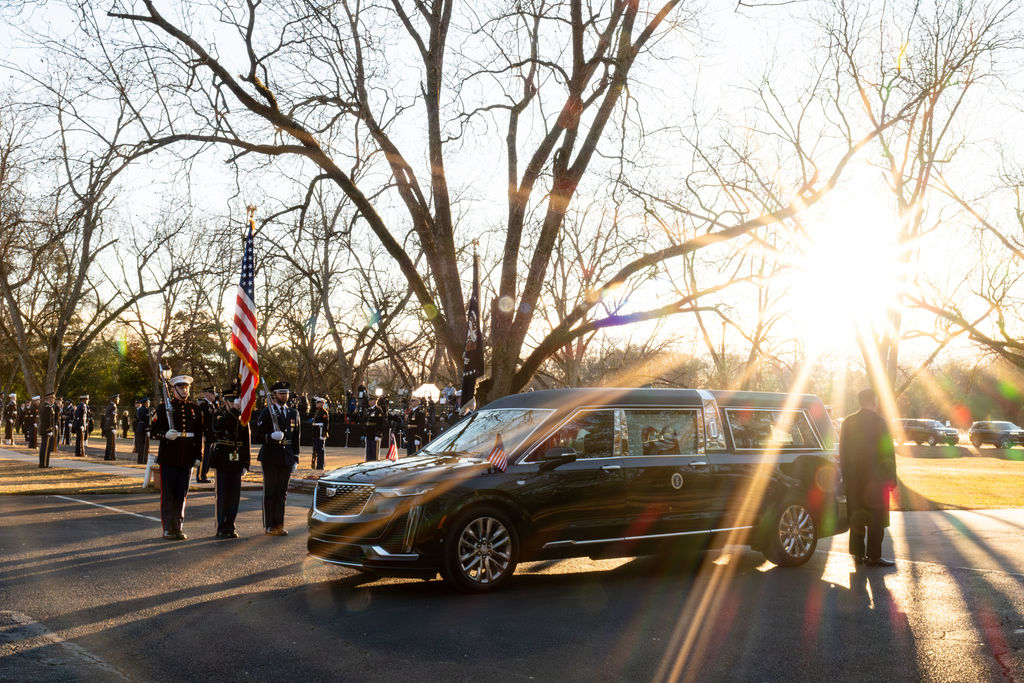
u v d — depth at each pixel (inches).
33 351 2605.8
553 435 352.2
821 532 407.2
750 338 1302.9
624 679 223.0
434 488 324.5
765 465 396.2
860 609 310.0
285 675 221.3
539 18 651.5
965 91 954.7
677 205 722.8
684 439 380.8
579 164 668.1
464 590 326.6
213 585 334.0
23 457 1114.1
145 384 3021.7
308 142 653.3
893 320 996.6
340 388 2677.2
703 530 375.2
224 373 2642.7
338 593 325.7
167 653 240.2
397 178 699.4
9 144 789.2
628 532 357.4
